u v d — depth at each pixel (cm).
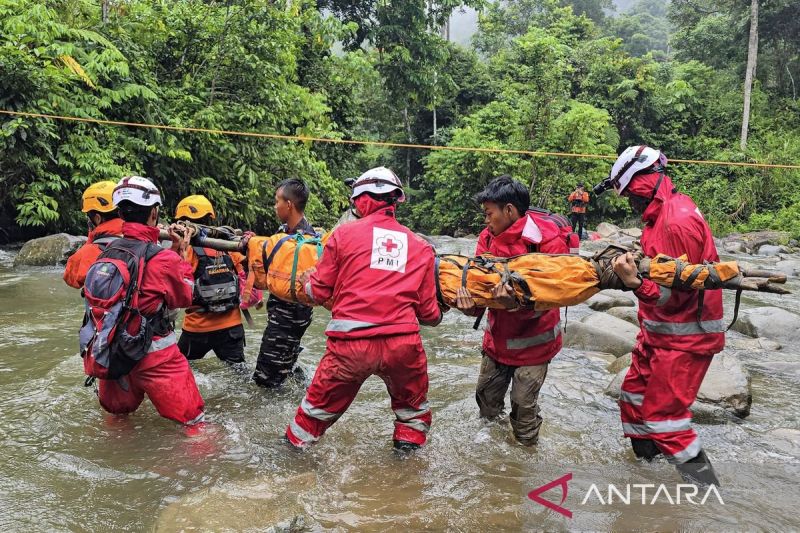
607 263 310
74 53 1131
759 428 402
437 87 2572
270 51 1396
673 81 2855
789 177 2370
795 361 566
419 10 2419
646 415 323
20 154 1048
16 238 1205
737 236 2019
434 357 559
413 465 332
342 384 318
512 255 342
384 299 309
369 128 3119
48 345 523
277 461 329
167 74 1378
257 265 386
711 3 3203
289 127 1616
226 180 1418
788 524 275
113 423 371
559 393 459
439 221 2542
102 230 377
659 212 324
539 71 2364
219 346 457
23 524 259
